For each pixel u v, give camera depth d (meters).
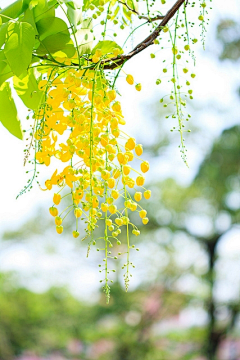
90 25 1.23
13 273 16.39
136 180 1.05
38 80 1.25
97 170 1.04
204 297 13.74
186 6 1.19
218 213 14.52
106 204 1.03
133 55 1.11
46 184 1.06
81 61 1.18
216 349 13.73
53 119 1.09
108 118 1.05
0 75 1.16
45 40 1.16
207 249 14.68
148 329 14.75
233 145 13.23
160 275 14.57
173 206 14.93
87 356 16.05
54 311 16.39
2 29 1.11
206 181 13.91
